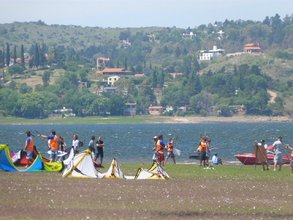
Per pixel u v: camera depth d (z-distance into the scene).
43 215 74.62
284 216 79.38
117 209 79.06
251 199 89.75
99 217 74.38
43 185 97.56
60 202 82.38
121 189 95.19
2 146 120.88
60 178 108.31
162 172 112.69
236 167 149.38
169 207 81.06
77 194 88.94
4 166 120.31
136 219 74.25
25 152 131.88
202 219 76.19
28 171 120.19
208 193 94.25
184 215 77.94
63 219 73.00
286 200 90.12
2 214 74.44
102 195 88.81
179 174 124.94
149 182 105.81
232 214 79.19
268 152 154.50
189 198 88.62
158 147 143.50
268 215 79.50
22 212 75.81
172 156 160.25
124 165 153.62
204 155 149.38
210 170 137.62
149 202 84.19
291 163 128.62
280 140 139.12
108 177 111.19
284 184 108.44
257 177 120.62
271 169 143.00
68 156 138.00
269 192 97.56
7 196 85.81
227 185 104.69
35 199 84.12
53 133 137.75
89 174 111.19
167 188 98.19
